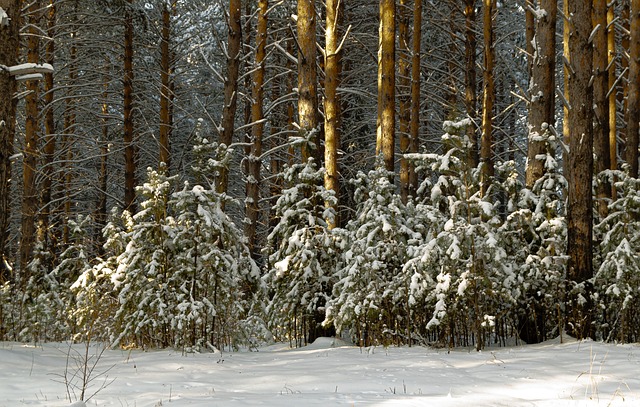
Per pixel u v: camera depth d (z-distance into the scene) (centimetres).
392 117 1212
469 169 898
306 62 1087
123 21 1828
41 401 486
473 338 897
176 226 941
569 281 907
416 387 538
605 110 1261
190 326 872
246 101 2153
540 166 996
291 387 548
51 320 1104
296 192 1012
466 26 1864
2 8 830
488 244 827
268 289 1059
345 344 951
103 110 2300
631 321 884
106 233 1002
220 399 472
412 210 1052
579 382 553
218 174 1131
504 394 512
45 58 1788
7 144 834
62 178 2161
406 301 891
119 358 754
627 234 945
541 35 1027
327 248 998
